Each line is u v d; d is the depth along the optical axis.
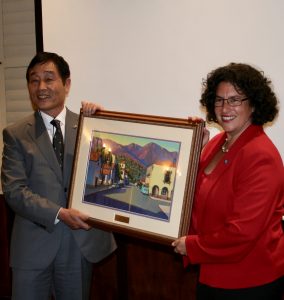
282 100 1.69
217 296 1.28
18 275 1.54
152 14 1.83
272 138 1.73
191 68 1.80
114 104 1.95
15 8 2.27
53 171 1.52
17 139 1.53
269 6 1.67
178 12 1.79
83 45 1.98
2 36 2.31
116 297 2.18
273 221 1.25
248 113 1.25
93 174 1.51
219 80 1.27
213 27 1.75
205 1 1.75
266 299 1.24
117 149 1.48
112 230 1.46
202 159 1.42
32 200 1.47
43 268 1.53
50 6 2.01
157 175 1.40
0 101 2.36
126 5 1.88
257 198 1.16
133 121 1.46
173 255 2.07
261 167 1.18
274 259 1.24
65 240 1.57
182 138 1.38
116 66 1.93
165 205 1.38
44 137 1.53
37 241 1.53
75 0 1.97
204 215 1.29
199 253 1.25
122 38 1.90
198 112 1.81
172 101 1.85
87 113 1.54
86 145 1.53
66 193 1.55
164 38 1.83
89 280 1.70
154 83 1.87
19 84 2.32
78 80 2.00
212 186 1.27
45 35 2.04
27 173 1.53
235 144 1.26
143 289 2.13
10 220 2.34
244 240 1.16
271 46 1.68
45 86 1.51
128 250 2.14
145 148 1.43
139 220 1.42
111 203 1.48
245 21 1.70
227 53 1.74
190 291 2.05
